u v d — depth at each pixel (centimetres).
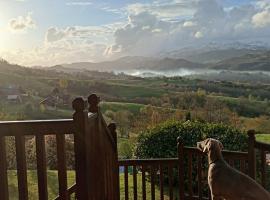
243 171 637
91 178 361
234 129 1167
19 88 6806
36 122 328
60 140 330
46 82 8188
